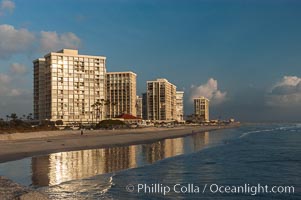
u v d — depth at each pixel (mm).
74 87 170875
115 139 78688
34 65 184750
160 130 148125
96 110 174625
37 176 27219
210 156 44875
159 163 36781
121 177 27344
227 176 29047
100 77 178000
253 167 34750
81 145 60875
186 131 146375
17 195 16422
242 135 115125
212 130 173875
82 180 25641
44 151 49219
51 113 165875
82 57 173250
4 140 70938
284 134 119938
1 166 33125
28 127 105938
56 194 21109
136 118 188375
